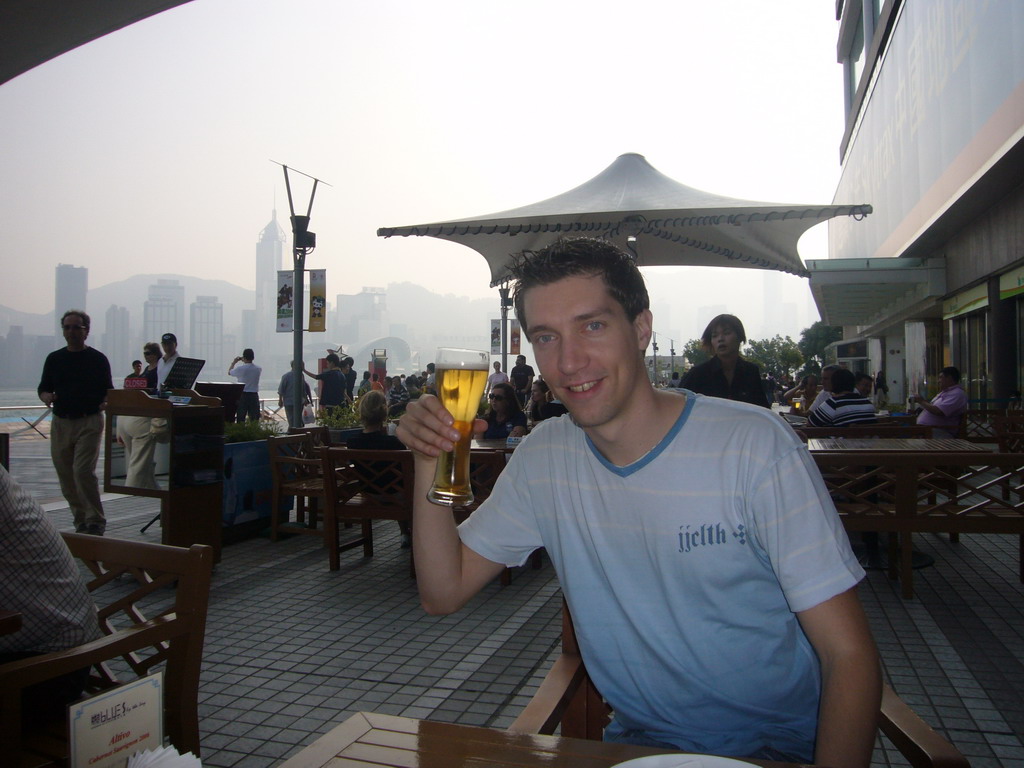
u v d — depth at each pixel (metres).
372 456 5.51
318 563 5.93
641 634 1.56
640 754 1.14
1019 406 14.84
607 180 6.21
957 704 3.28
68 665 1.72
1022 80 11.38
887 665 3.73
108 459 5.45
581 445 1.66
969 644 4.01
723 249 6.73
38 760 1.82
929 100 18.55
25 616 1.96
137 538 6.84
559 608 4.75
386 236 6.04
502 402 7.70
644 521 1.52
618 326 1.48
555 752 1.16
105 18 6.75
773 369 60.28
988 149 13.37
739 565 1.48
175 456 5.30
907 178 21.78
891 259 21.67
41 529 2.01
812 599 1.35
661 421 1.53
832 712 1.29
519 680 3.61
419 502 1.73
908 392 29.86
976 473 4.68
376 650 4.04
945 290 21.09
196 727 2.04
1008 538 6.59
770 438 1.46
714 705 1.55
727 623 1.50
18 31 6.83
